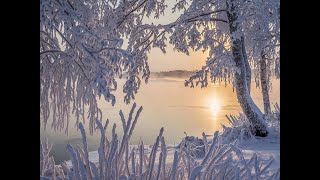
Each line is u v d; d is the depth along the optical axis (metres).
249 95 13.29
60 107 7.79
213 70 13.42
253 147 11.30
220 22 14.65
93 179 2.62
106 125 2.67
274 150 10.47
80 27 6.55
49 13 6.56
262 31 13.16
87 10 7.49
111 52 6.48
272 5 12.56
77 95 7.62
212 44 13.64
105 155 2.75
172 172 2.62
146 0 14.41
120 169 2.77
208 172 2.77
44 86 7.49
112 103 5.96
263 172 2.92
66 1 6.65
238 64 13.23
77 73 7.45
